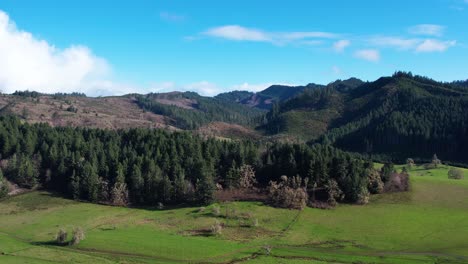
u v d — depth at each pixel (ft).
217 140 634.84
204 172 470.80
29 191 524.11
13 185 525.75
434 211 417.28
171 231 370.94
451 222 387.75
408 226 380.58
